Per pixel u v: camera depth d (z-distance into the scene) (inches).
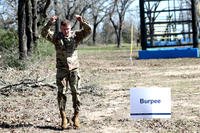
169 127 428.8
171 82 818.8
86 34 422.9
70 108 544.4
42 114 506.9
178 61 1381.6
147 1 1638.8
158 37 1680.6
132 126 435.5
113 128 428.5
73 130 421.1
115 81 866.1
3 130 424.8
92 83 775.1
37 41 1190.3
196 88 718.5
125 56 1903.3
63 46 419.5
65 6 2866.6
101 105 567.2
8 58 1013.8
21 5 1055.6
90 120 467.5
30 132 414.9
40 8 1508.4
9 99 623.8
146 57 1598.2
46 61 1293.1
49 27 418.3
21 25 1055.6
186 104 561.9
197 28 1674.5
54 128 430.9
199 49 1701.5
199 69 1071.6
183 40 1747.0
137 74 1005.8
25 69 994.1
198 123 444.8
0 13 1852.9
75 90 423.5
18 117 490.9
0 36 1326.3
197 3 1860.2
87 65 1346.0
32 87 703.1
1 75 842.8
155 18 1657.2
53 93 673.6
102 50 2915.8
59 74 421.4
